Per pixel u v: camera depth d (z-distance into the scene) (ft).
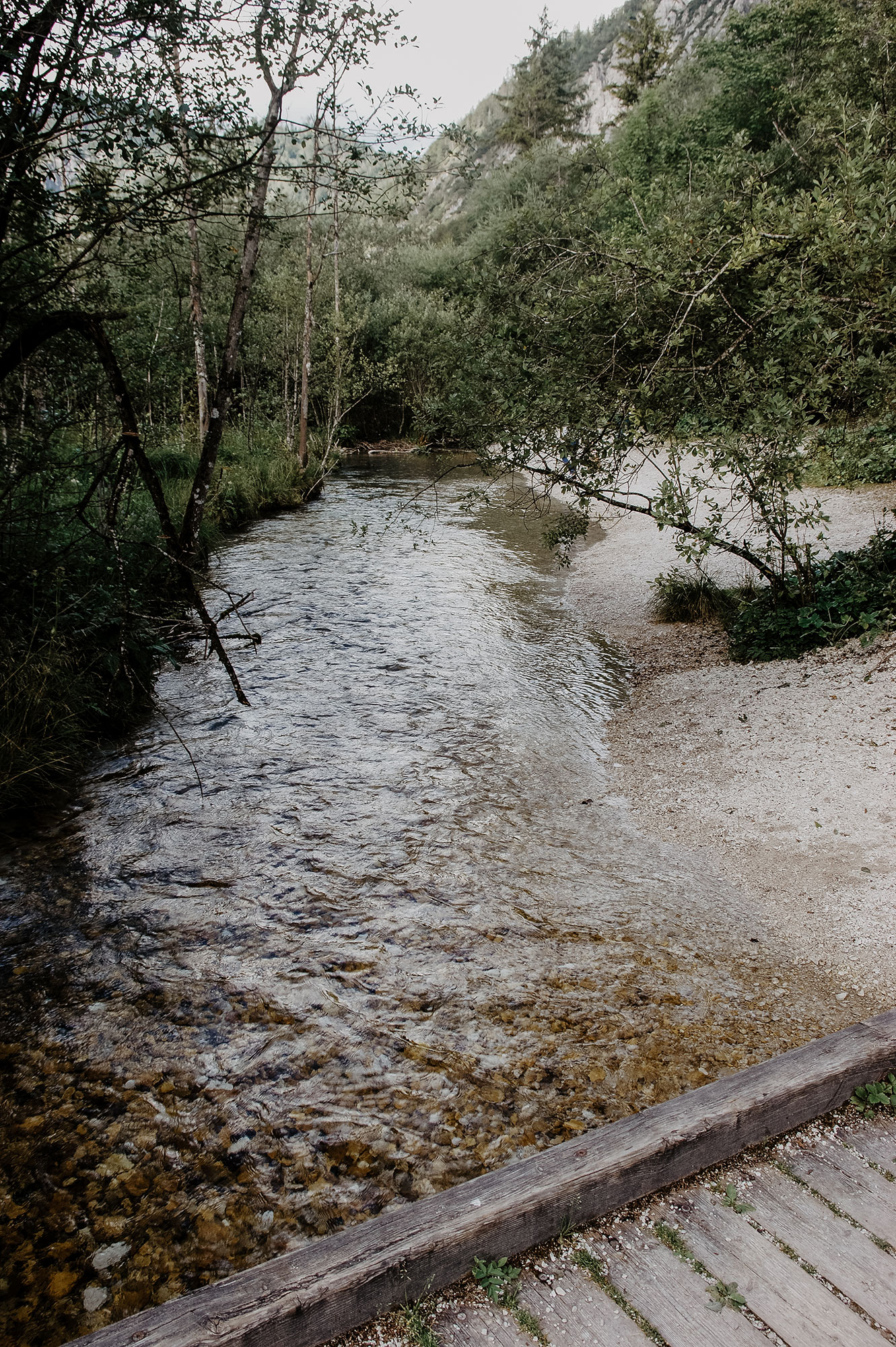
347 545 50.34
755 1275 6.96
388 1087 11.07
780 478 22.53
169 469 50.93
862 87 38.50
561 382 23.65
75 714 20.74
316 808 19.36
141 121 17.87
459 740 23.48
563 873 16.47
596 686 27.94
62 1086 11.09
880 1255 7.15
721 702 24.68
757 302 20.11
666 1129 7.91
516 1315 6.59
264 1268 6.43
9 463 20.33
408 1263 6.56
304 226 76.28
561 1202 7.21
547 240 25.14
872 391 19.45
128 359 27.91
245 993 13.01
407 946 14.14
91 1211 9.29
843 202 17.78
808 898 14.96
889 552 28.89
